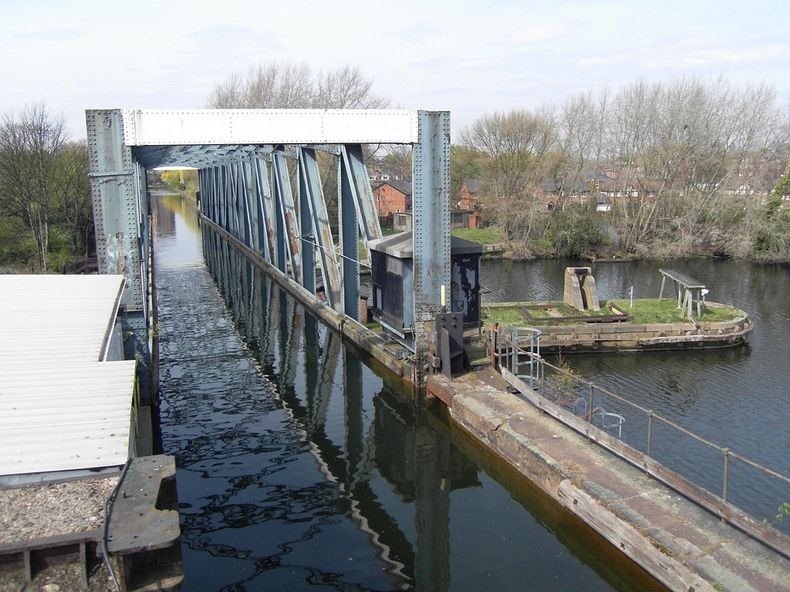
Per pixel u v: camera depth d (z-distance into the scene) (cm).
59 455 607
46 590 500
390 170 7012
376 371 1677
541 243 4712
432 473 1145
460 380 1344
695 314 2347
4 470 580
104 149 1177
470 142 6556
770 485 1223
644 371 1948
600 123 5572
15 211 3550
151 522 529
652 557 720
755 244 4316
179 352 1930
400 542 919
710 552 704
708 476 1259
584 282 2452
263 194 3023
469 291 1570
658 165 4856
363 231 1744
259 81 5778
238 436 1305
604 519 802
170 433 1317
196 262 3788
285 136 1292
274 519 979
